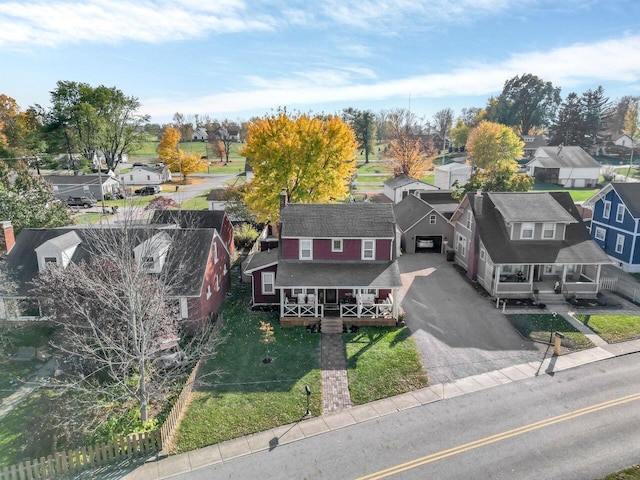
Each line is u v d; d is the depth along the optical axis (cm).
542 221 3228
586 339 2617
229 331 2803
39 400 2125
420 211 4447
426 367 2358
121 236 2242
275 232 4350
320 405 2070
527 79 12362
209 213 3962
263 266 3067
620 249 3825
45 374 2350
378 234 2967
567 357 2439
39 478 1659
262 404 2083
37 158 8450
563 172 7762
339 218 3091
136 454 1788
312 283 2817
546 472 1620
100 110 8450
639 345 2553
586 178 7762
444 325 2823
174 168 9438
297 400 2111
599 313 2956
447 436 1831
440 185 7806
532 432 1839
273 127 4009
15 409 2072
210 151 14575
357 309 2861
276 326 2864
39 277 2458
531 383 2200
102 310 2136
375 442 1811
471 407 2022
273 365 2411
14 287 2706
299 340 2680
